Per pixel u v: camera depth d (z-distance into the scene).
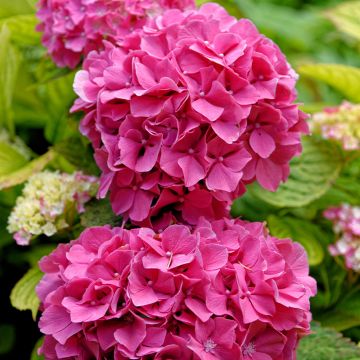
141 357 0.70
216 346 0.71
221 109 0.74
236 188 0.77
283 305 0.72
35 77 0.97
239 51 0.75
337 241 0.87
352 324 0.87
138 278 0.71
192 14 0.79
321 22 1.19
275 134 0.78
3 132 0.95
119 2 0.82
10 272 0.95
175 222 0.77
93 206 0.83
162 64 0.75
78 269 0.73
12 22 0.92
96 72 0.78
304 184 0.88
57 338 0.71
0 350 0.93
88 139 0.83
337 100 1.08
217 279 0.72
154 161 0.74
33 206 0.83
